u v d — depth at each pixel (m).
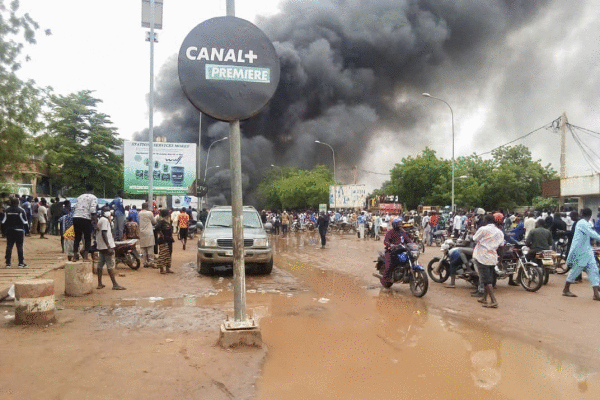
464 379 4.41
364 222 27.89
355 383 4.27
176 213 26.53
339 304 7.89
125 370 4.34
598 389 4.20
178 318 6.57
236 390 4.01
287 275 11.48
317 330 6.13
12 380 4.00
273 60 5.46
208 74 5.27
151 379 4.14
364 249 19.78
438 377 4.45
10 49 10.17
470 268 9.45
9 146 10.82
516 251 9.80
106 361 4.58
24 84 10.63
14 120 10.80
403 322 6.64
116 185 41.09
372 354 5.14
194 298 8.25
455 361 4.93
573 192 28.75
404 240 9.30
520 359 5.02
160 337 5.52
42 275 9.71
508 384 4.30
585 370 4.70
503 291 9.50
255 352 5.02
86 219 10.43
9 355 4.66
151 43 16.47
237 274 5.35
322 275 11.53
